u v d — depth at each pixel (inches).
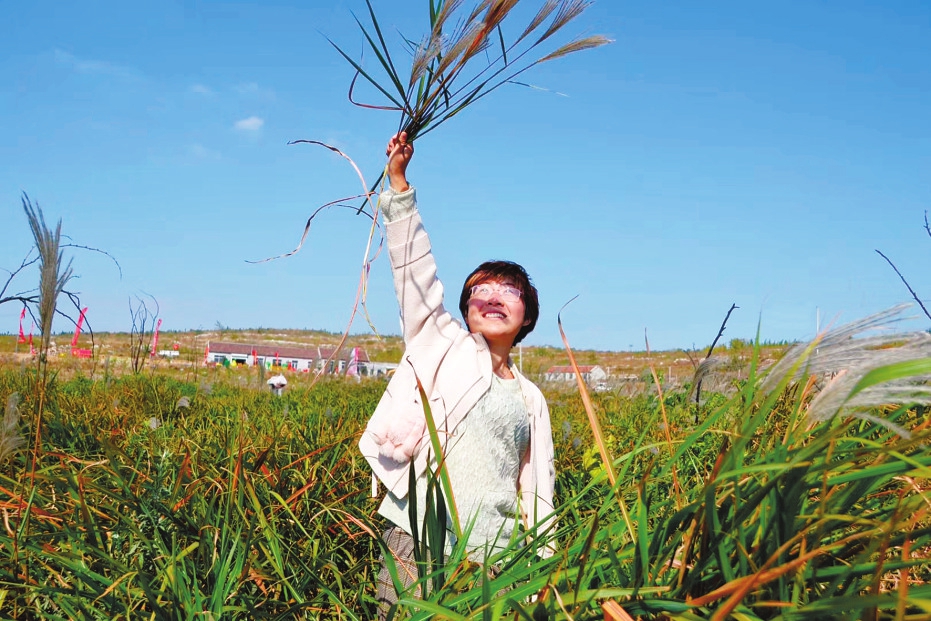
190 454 159.2
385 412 131.9
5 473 148.3
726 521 65.4
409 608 80.9
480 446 129.4
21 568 110.3
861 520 57.9
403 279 135.7
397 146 129.1
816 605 54.1
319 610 109.6
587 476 172.7
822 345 56.8
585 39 113.8
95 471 153.6
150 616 97.0
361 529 144.5
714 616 55.2
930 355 51.6
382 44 122.1
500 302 141.5
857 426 83.7
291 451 173.2
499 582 76.3
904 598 48.8
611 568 79.0
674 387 286.8
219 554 111.5
